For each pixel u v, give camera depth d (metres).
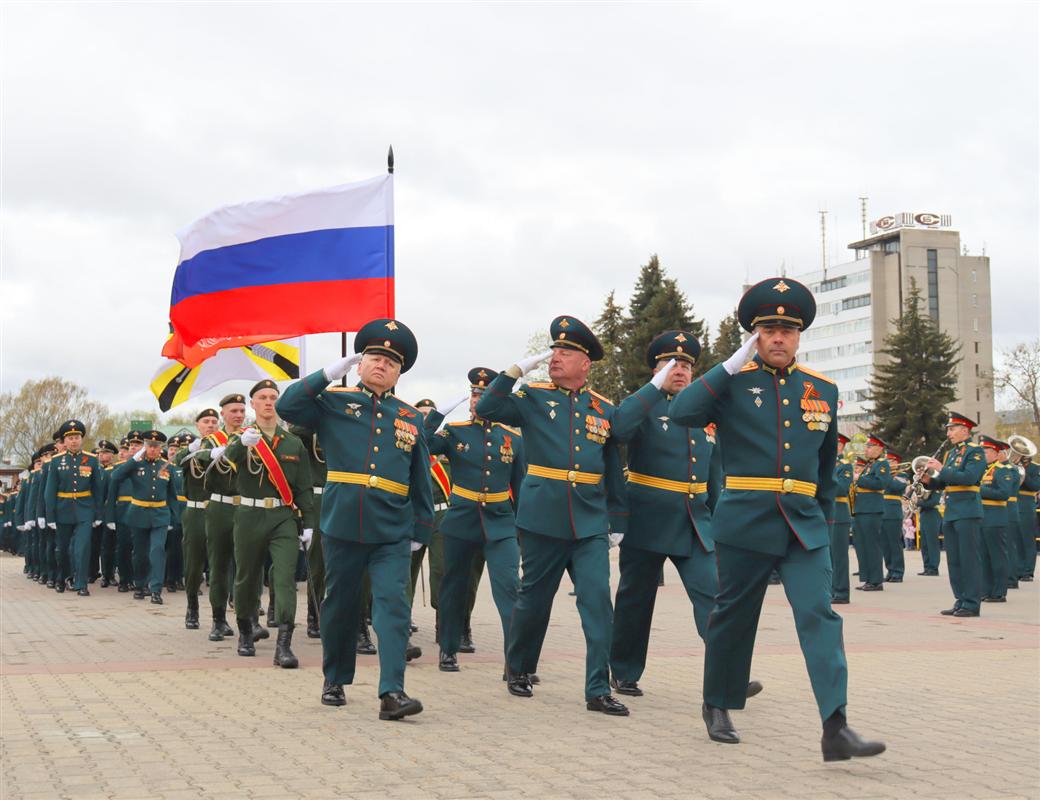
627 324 58.53
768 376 7.16
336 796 5.86
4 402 100.12
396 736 7.38
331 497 8.23
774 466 7.00
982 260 124.00
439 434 10.60
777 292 7.08
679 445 8.85
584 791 5.97
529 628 8.88
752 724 7.85
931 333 61.47
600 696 8.26
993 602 18.02
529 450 8.77
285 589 10.77
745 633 7.19
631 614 8.96
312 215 12.60
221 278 12.80
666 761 6.69
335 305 12.48
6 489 36.97
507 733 7.49
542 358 8.76
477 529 10.48
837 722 6.52
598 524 8.61
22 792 5.94
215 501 12.38
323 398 8.34
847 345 127.81
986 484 18.27
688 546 8.81
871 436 20.41
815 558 6.92
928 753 6.95
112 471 19.75
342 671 8.51
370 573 8.20
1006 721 7.99
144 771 6.39
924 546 23.81
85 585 19.64
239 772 6.38
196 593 13.95
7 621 15.05
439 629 10.62
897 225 122.69
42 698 8.79
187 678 9.85
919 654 11.50
